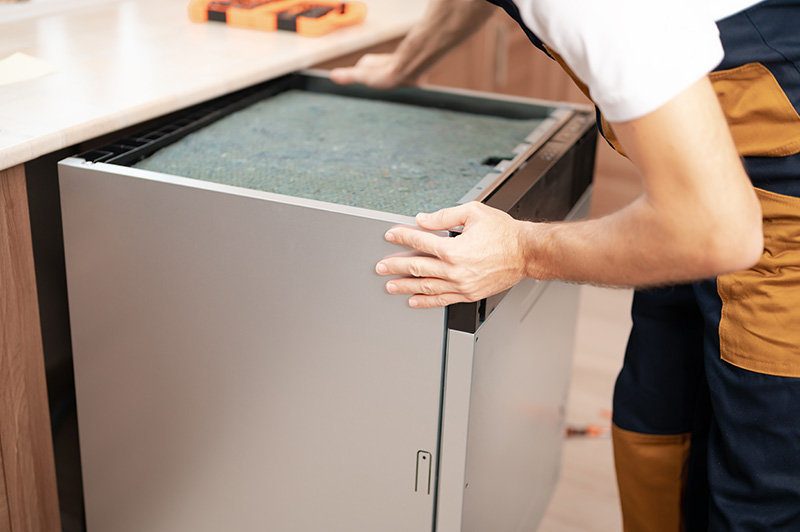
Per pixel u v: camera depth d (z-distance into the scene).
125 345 1.03
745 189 0.67
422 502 0.96
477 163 1.14
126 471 1.11
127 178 0.94
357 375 0.93
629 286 0.78
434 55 1.31
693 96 0.63
